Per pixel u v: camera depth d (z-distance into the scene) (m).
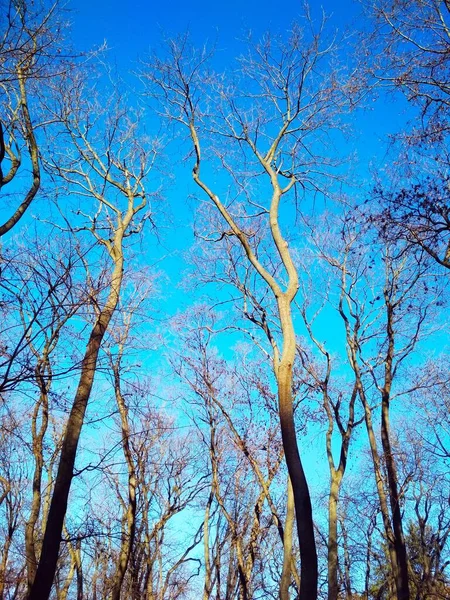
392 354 16.27
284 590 13.79
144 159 13.58
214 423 19.30
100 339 10.18
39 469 12.85
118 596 16.17
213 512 21.56
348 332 16.89
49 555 8.60
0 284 7.76
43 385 8.97
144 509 19.73
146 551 20.62
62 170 12.59
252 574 22.02
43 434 12.84
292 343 10.62
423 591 18.22
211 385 19.05
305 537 8.95
